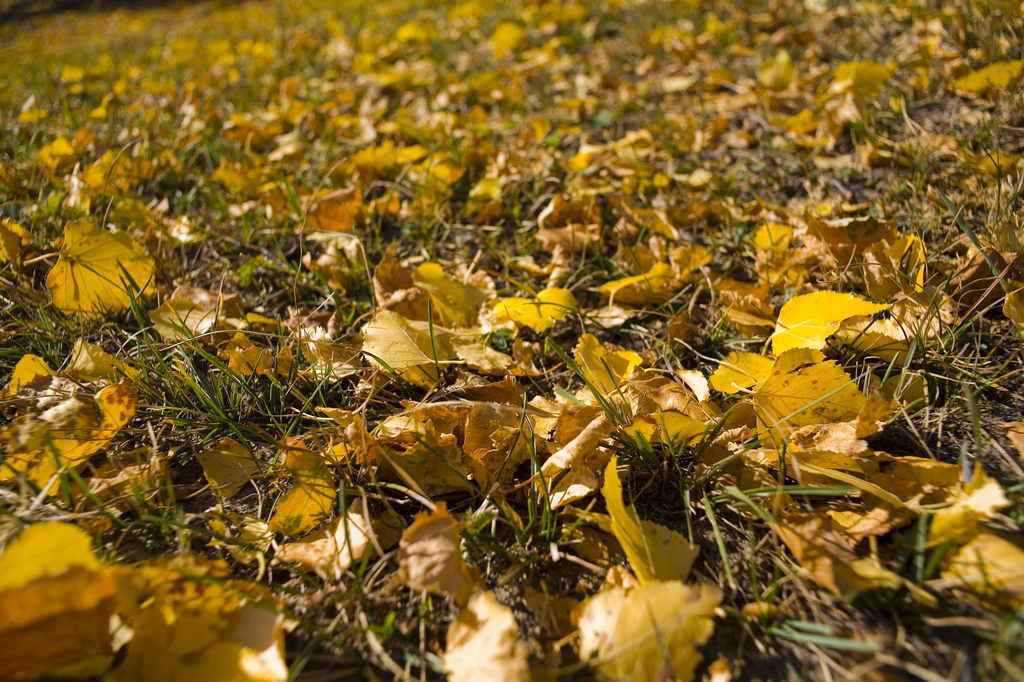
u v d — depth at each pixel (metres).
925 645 0.30
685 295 0.52
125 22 2.88
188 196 0.68
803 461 0.36
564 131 0.78
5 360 0.48
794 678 0.30
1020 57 0.69
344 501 0.35
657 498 0.38
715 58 1.02
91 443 0.39
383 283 0.51
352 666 0.31
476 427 0.38
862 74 0.67
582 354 0.42
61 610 0.28
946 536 0.32
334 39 1.54
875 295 0.46
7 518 0.35
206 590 0.31
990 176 0.55
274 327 0.50
